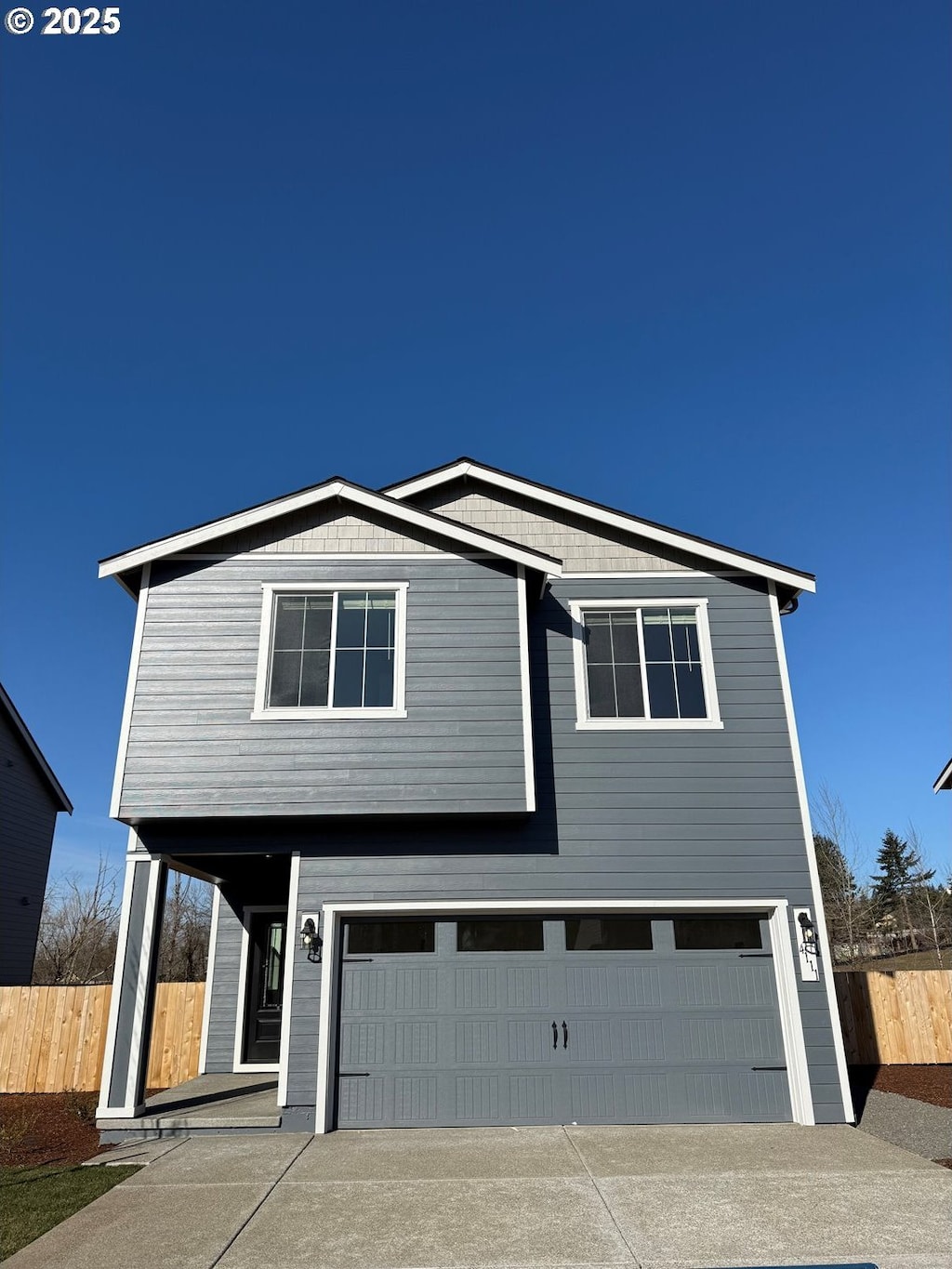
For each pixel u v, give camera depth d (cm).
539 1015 993
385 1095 965
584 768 1082
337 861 1028
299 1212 686
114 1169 816
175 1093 1109
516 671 1059
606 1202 701
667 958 1018
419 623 1077
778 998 1011
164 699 1035
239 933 1373
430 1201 708
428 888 1021
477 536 1088
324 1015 976
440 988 999
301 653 1068
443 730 1031
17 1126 1009
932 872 3775
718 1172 777
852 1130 937
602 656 1145
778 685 1129
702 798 1074
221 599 1080
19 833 2097
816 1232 636
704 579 1179
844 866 2780
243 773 1009
